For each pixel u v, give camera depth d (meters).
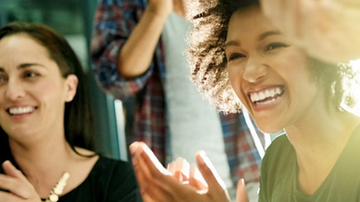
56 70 1.49
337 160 0.90
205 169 0.86
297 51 0.85
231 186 1.82
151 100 1.89
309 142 0.94
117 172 1.50
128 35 1.96
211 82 1.18
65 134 1.59
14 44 1.45
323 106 0.91
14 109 1.42
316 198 0.94
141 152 0.91
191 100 1.82
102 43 1.93
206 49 1.13
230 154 1.82
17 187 1.13
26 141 1.42
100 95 2.98
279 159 1.16
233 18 0.93
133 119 2.13
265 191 1.19
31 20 3.19
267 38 0.87
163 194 0.89
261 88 0.89
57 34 1.55
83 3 3.11
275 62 0.86
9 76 1.43
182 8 1.65
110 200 1.45
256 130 1.88
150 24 1.80
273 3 0.60
